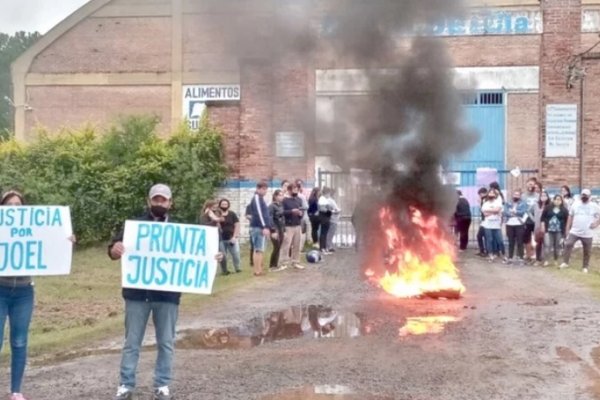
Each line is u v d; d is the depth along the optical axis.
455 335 9.46
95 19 29.80
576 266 17.50
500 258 18.62
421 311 11.28
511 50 25.14
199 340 9.46
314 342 9.21
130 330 6.89
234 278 15.54
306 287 14.12
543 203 17.72
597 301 12.12
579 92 20.53
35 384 7.50
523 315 10.81
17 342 6.95
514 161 25.44
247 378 7.55
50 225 7.12
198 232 6.97
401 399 6.79
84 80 29.86
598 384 7.20
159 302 6.89
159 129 29.30
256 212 16.02
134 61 29.55
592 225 16.61
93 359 8.59
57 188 22.86
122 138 23.22
